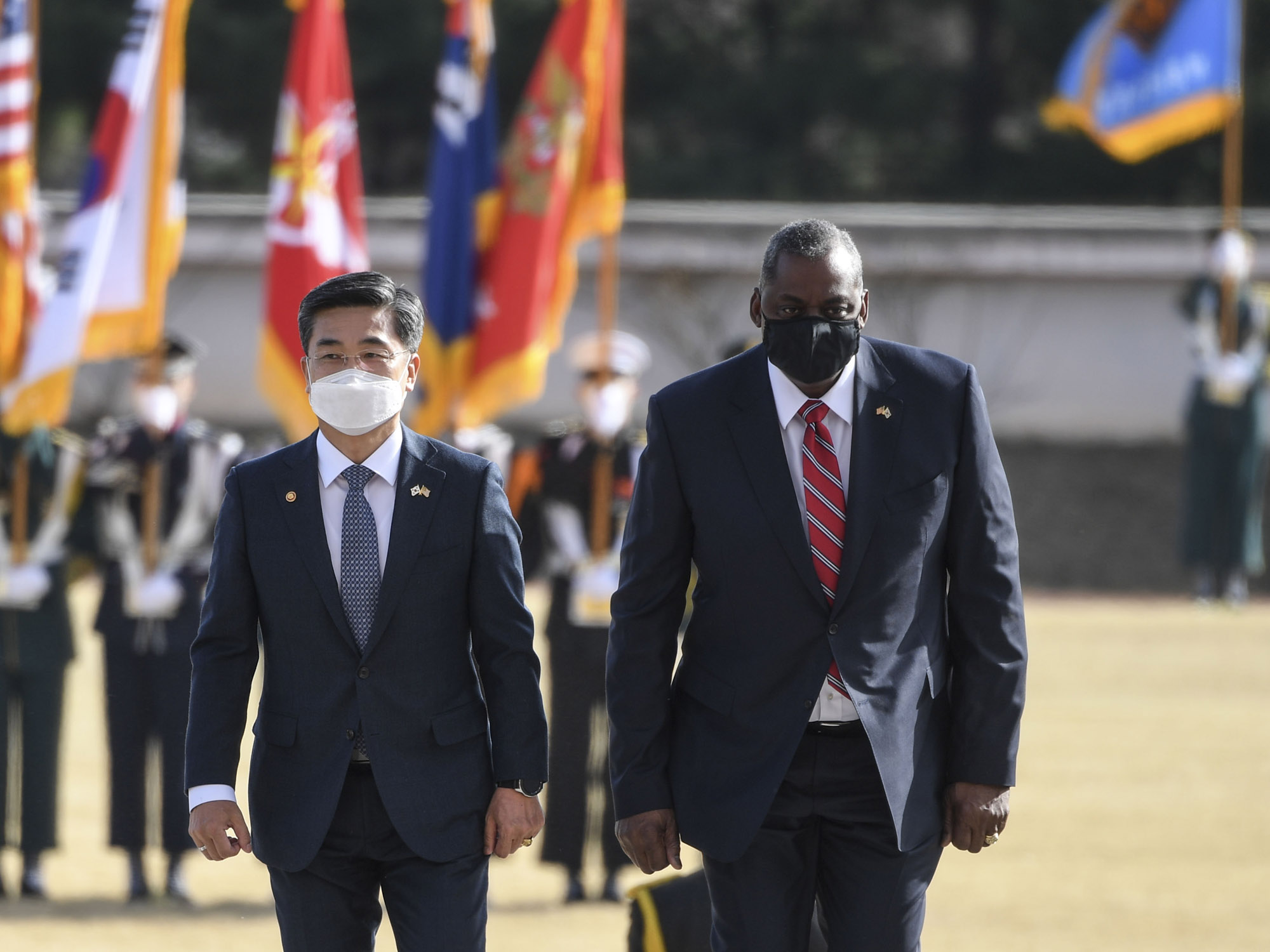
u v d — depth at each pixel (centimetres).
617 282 7562
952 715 1577
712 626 1575
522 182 3169
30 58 3275
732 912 1564
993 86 10550
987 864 2903
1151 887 2761
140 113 3103
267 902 2792
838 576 1534
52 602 2895
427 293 3192
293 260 3069
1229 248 6166
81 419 7169
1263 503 7188
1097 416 7719
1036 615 6025
